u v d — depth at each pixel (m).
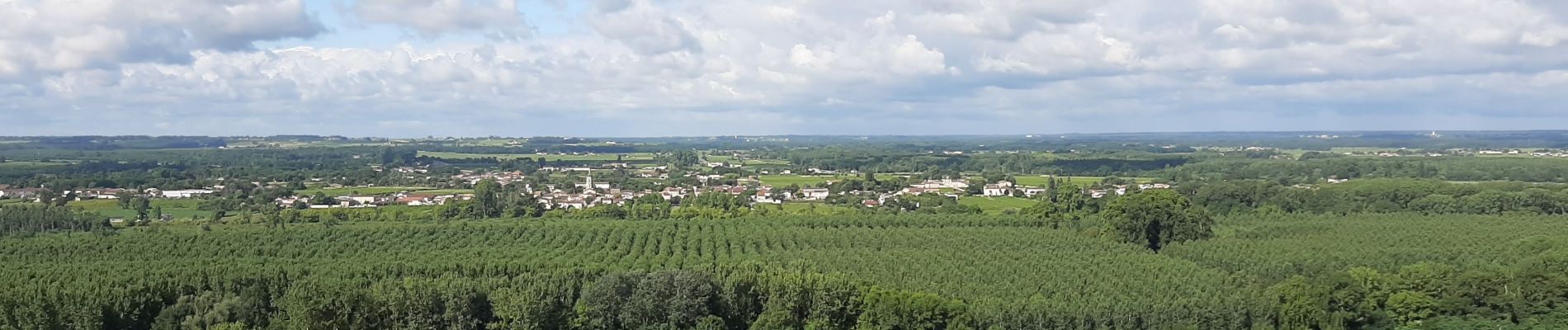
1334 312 122.88
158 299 130.00
